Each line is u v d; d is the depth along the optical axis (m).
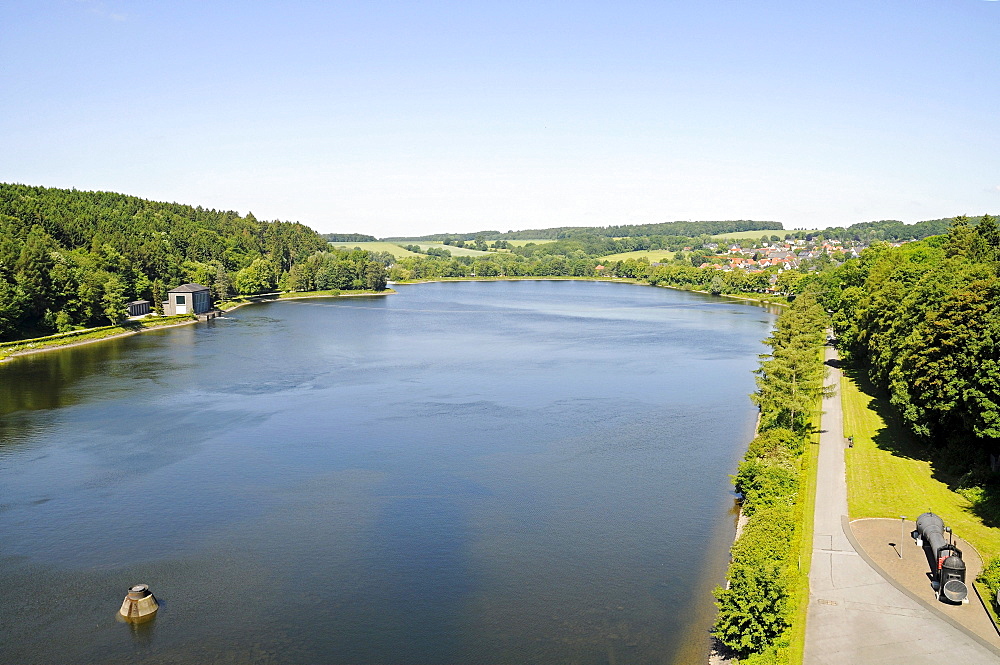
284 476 90.44
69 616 58.31
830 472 82.75
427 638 55.44
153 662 52.44
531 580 64.25
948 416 82.88
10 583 63.47
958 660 47.16
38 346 186.12
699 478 90.25
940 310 83.88
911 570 59.06
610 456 98.81
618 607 59.62
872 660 47.22
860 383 136.00
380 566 66.94
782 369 96.62
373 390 140.12
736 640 50.22
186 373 156.50
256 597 61.38
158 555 69.00
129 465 94.06
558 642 54.66
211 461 96.00
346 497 83.56
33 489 85.38
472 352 188.75
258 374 156.12
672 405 128.12
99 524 75.75
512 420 117.31
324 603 60.50
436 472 92.06
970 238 190.25
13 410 121.81
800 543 63.22
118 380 147.75
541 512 79.38
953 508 71.38
